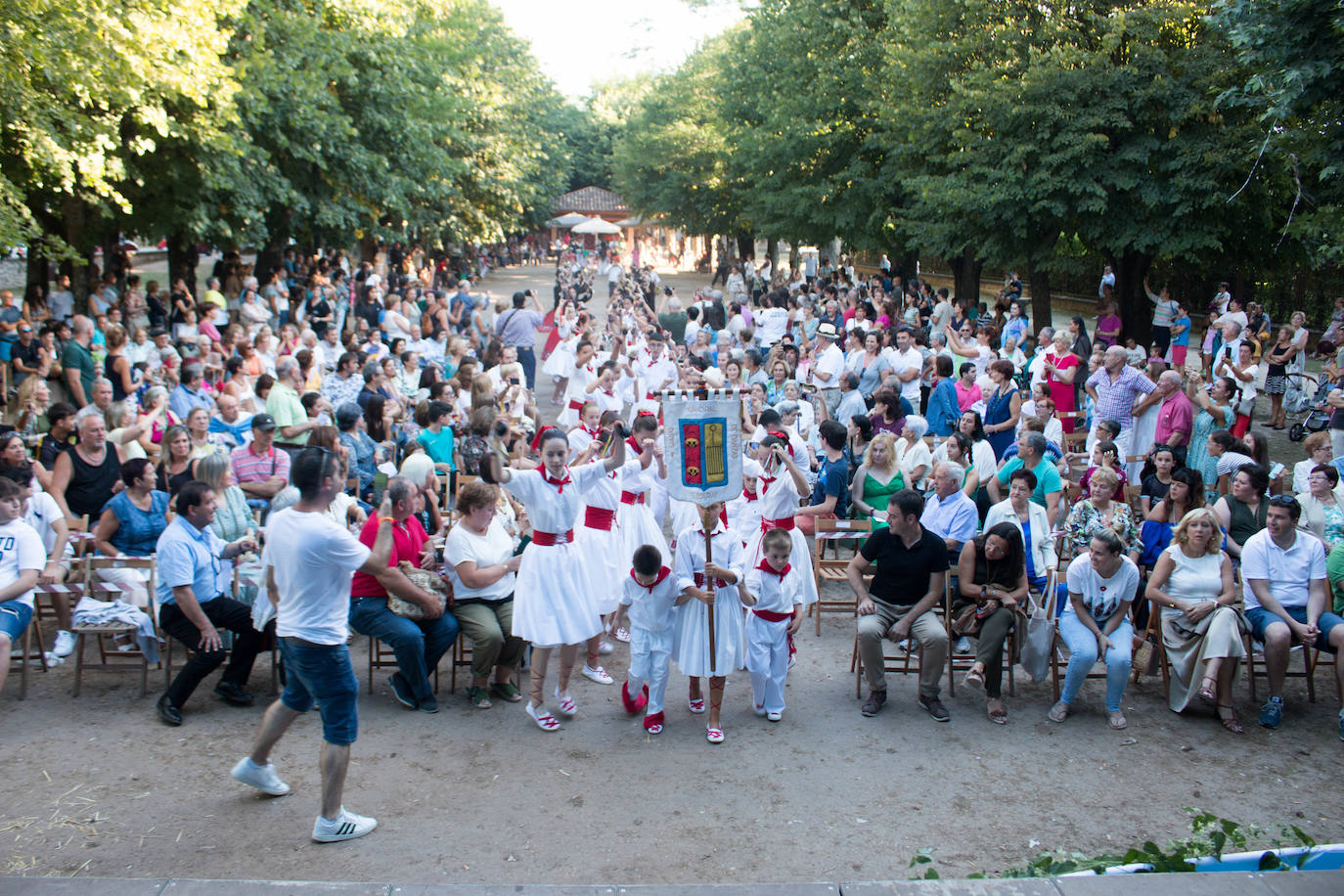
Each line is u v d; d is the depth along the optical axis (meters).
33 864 4.74
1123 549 7.38
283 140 16.95
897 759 6.09
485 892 3.91
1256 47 11.30
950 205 18.08
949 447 8.76
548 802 5.48
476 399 9.93
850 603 8.13
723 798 5.57
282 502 7.37
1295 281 21.95
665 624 6.26
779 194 25.95
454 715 6.58
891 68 20.34
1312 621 6.53
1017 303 18.95
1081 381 13.72
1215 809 5.55
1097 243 17.48
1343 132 11.48
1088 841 5.21
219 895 3.79
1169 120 16.17
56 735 6.07
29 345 12.63
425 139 22.53
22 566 6.29
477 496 6.70
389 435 10.69
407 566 6.64
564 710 6.57
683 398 6.19
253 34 16.31
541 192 50.88
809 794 5.64
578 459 8.77
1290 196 15.83
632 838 5.13
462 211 36.19
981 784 5.80
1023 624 6.68
